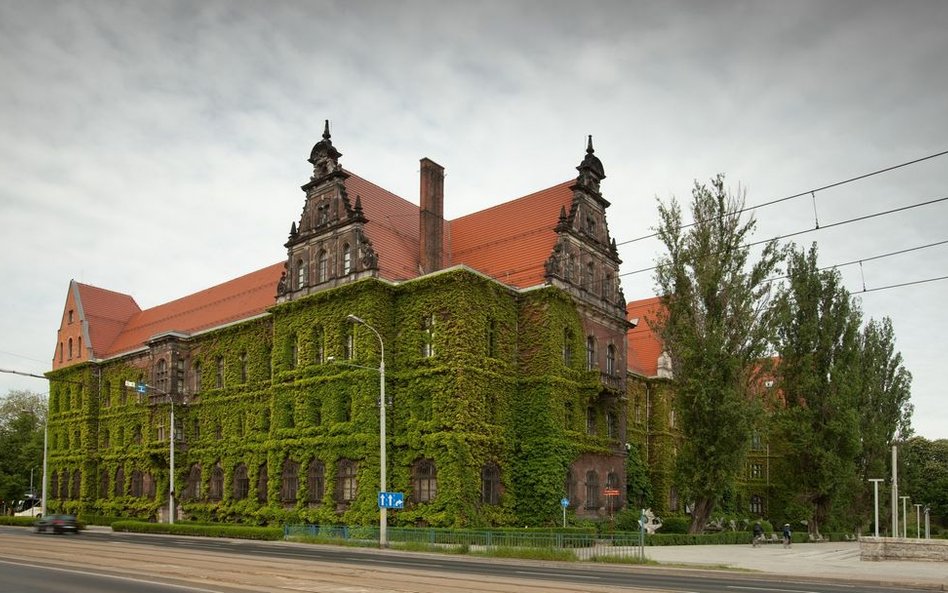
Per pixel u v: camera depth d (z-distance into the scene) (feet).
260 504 198.90
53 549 116.26
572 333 187.01
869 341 249.96
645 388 259.60
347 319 179.22
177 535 175.83
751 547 169.78
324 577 76.38
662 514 247.50
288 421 190.70
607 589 67.97
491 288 175.83
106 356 284.41
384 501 136.77
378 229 191.21
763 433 177.06
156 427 238.48
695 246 175.32
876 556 120.57
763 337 171.22
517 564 105.29
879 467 238.68
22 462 311.27
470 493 160.45
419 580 74.33
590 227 201.26
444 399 165.48
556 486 170.71
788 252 234.99
